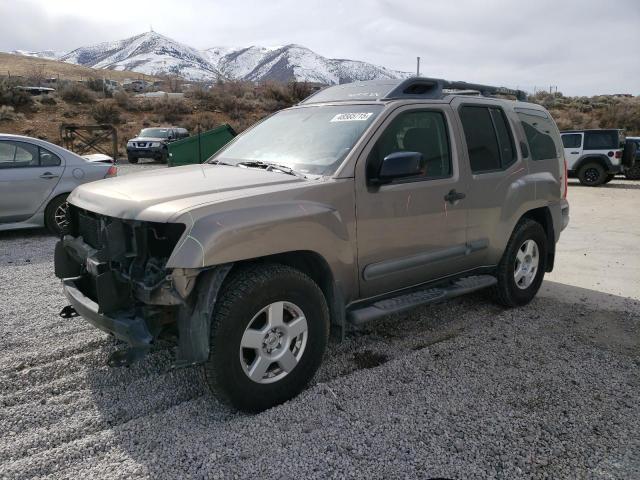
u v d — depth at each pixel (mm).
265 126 4750
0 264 6863
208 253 2967
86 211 3713
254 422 3197
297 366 3457
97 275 3232
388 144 3977
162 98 42812
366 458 2863
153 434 3078
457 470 2775
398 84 4305
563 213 5898
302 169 3855
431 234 4246
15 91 36375
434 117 4387
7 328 4617
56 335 4480
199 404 3416
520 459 2865
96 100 40938
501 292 5191
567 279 6598
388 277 4008
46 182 8328
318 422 3197
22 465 2789
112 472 2748
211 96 44875
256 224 3166
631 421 3252
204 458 2861
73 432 3105
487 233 4770
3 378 3725
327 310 3596
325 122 4258
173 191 3383
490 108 4930
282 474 2736
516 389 3633
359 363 4066
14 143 8234
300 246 3379
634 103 47031
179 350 3133
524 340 4520
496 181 4777
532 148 5387
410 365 3975
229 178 3656
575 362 4086
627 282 6473
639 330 4832
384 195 3869
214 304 3125
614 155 17969
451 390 3602
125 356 3092
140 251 3211
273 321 3303
